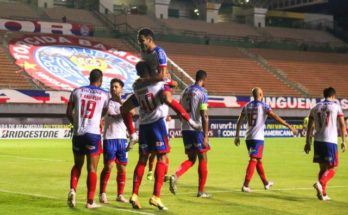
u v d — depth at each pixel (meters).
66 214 12.45
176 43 83.12
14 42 71.06
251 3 97.75
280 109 68.12
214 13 94.75
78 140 13.18
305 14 101.25
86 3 88.50
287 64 85.25
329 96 16.02
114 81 14.62
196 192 16.84
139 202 14.48
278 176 22.83
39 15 80.38
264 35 93.19
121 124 14.64
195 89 15.54
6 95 55.25
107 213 12.59
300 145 49.06
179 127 61.16
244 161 30.75
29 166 25.98
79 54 72.31
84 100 13.18
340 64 89.50
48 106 57.12
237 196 16.05
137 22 85.88
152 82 12.68
